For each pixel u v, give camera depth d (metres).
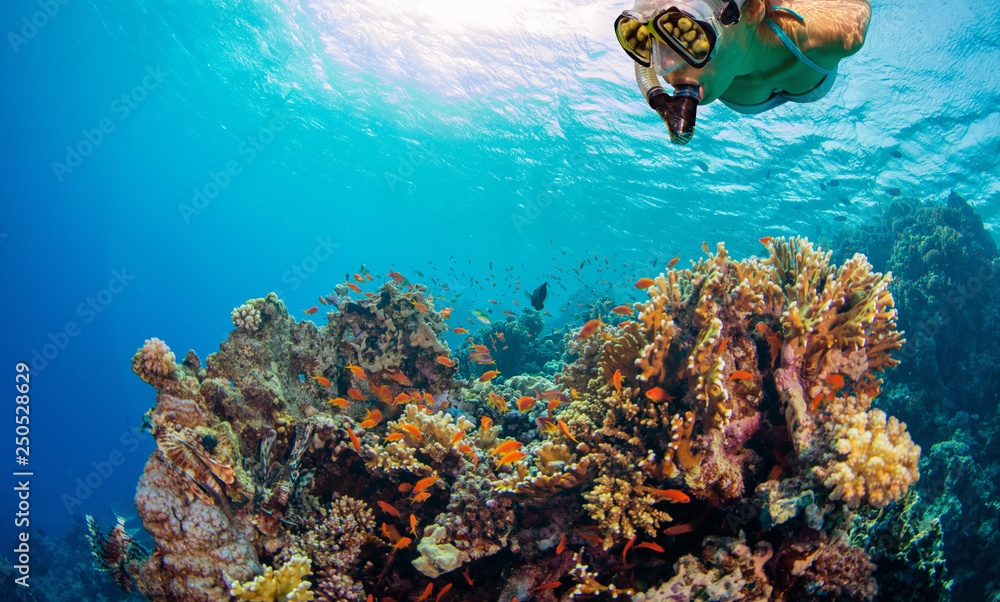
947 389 11.60
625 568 4.34
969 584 8.66
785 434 4.29
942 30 14.81
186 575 4.10
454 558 4.44
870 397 4.54
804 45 1.06
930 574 4.48
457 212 44.41
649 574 4.27
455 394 7.55
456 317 31.05
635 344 4.70
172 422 4.70
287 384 6.18
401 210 48.62
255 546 4.64
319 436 5.26
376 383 7.22
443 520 4.80
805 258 4.86
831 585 3.99
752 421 4.33
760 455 4.37
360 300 7.55
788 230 29.27
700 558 4.05
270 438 5.21
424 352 7.41
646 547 4.38
